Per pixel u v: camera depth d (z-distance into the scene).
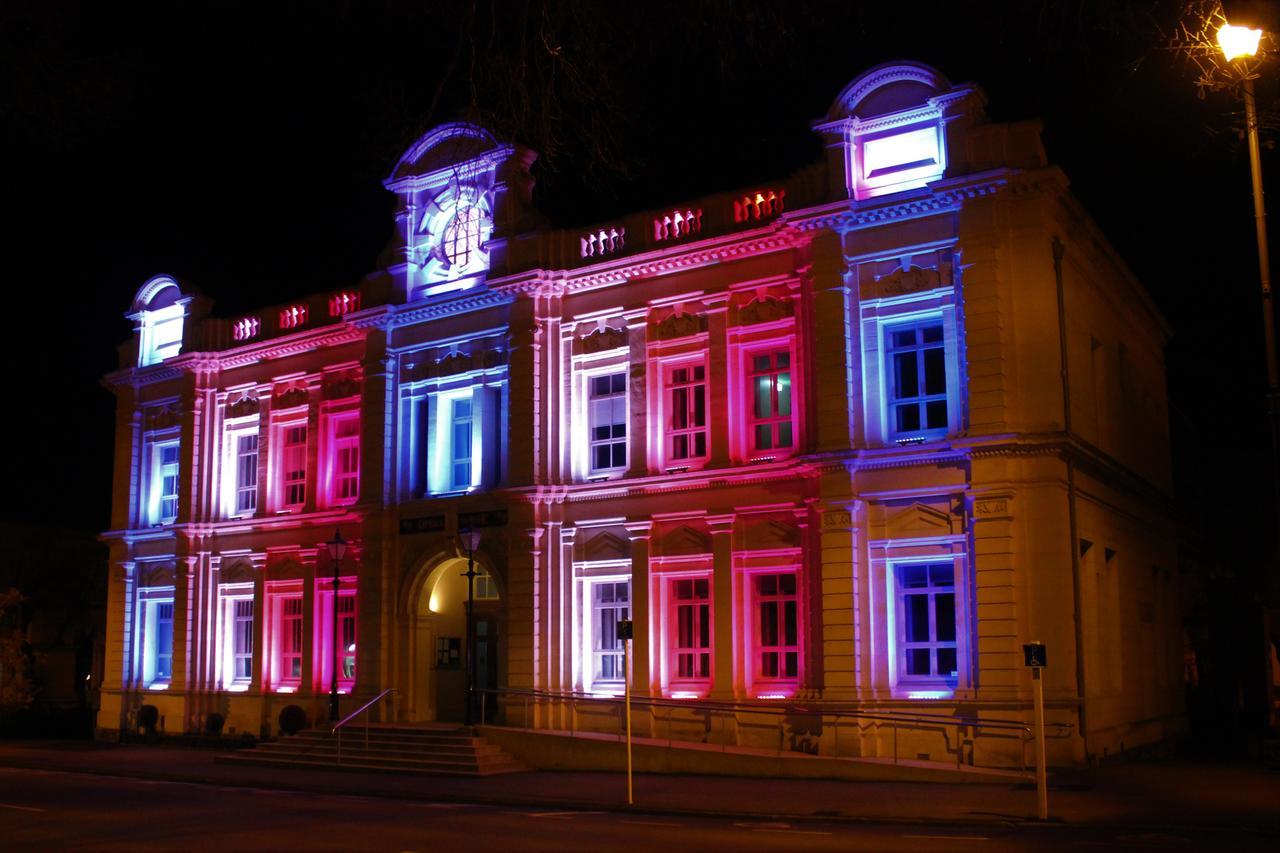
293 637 34.31
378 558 31.45
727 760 23.45
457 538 30.06
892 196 24.03
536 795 21.03
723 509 26.30
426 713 31.03
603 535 28.22
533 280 29.23
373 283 33.28
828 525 24.22
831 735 23.56
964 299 23.33
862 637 23.80
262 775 26.03
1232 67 17.64
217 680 35.62
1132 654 26.98
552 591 28.56
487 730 26.98
